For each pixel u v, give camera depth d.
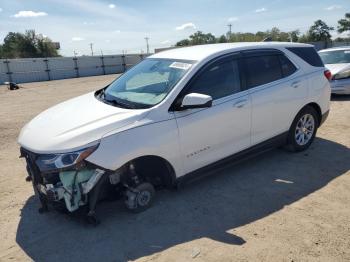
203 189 4.72
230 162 4.82
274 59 5.26
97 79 33.50
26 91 22.56
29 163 3.95
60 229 3.96
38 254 3.55
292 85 5.35
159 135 3.97
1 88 26.94
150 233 3.79
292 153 5.86
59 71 40.84
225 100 4.55
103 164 3.62
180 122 4.13
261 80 5.02
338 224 3.78
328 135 6.79
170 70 4.51
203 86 4.38
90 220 3.89
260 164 5.46
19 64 37.03
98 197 3.85
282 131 5.41
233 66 4.74
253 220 3.94
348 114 8.38
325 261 3.21
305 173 5.10
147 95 4.30
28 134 4.02
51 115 4.36
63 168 3.54
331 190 4.55
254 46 5.09
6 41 62.22
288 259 3.25
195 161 4.39
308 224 3.80
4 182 5.35
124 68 47.31
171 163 4.15
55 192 3.70
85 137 3.62
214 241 3.59
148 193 4.21
